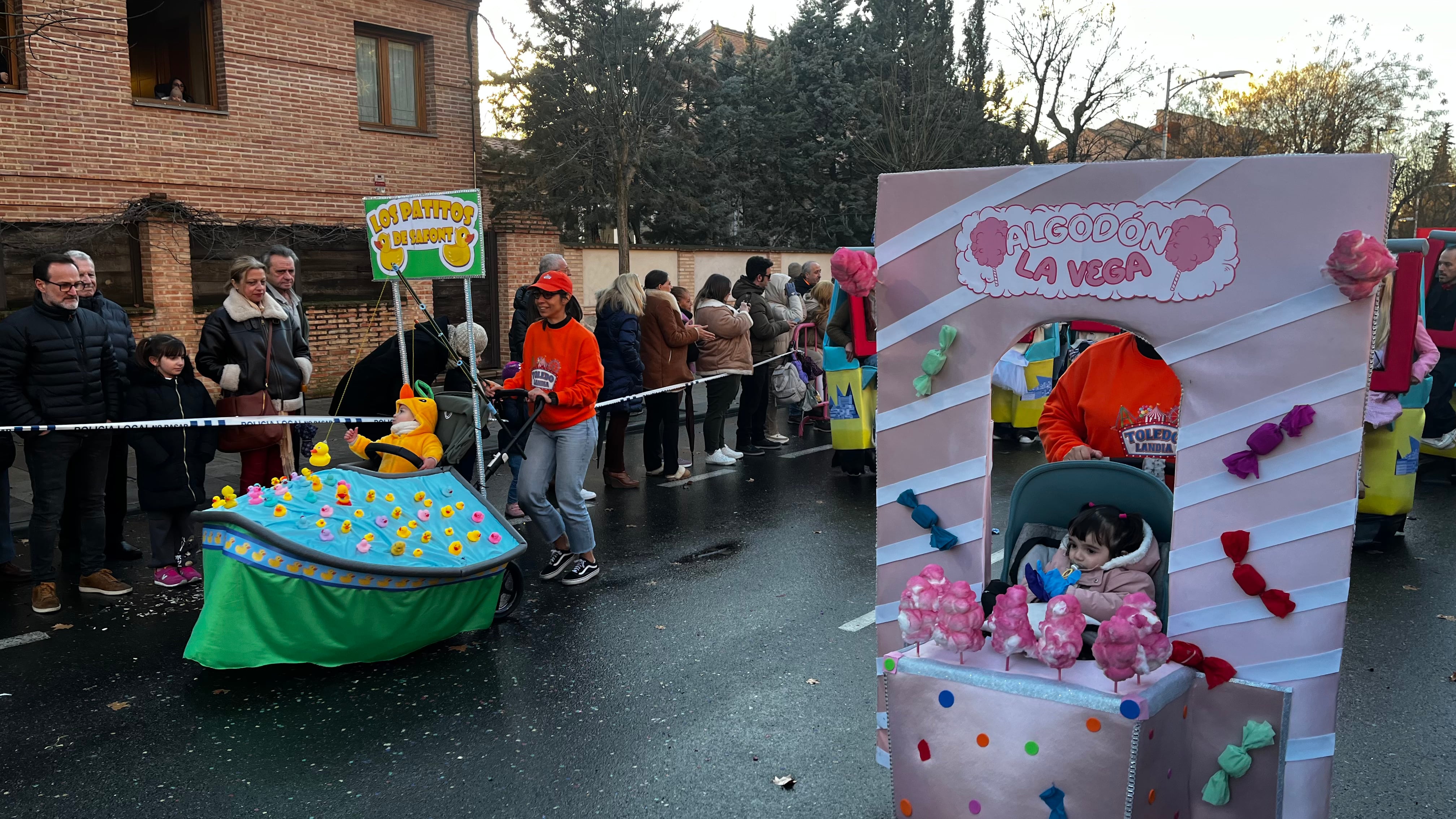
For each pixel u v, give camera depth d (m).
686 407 9.38
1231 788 2.60
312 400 13.62
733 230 25.86
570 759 3.77
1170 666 2.56
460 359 5.94
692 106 22.94
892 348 2.96
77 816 3.38
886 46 26.02
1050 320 2.72
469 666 4.68
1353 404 2.38
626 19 15.73
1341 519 2.42
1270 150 36.31
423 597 4.63
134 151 12.12
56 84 11.45
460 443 5.64
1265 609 2.52
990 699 2.52
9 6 11.01
